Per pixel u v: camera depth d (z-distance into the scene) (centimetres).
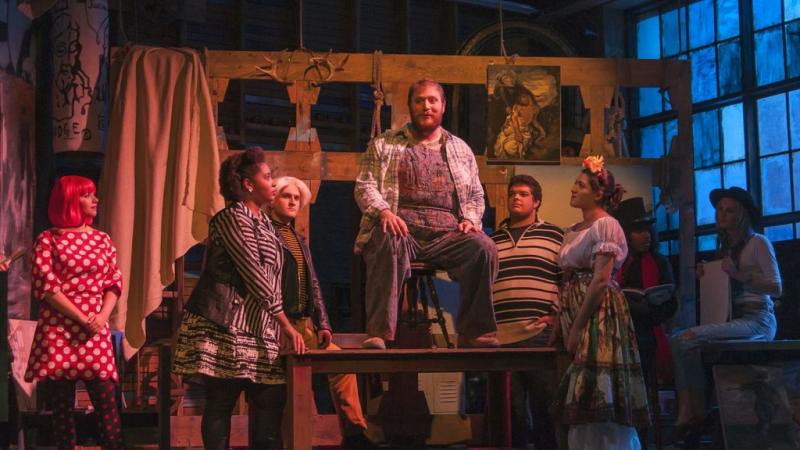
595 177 453
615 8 962
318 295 492
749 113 853
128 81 642
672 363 590
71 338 491
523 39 941
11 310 628
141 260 628
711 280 611
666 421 714
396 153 509
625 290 538
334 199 940
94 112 653
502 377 577
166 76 646
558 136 690
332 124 905
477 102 902
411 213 500
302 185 509
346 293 938
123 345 619
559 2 980
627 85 709
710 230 875
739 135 862
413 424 598
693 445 598
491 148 684
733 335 580
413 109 513
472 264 489
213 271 436
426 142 517
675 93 712
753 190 846
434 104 511
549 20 981
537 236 559
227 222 434
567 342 450
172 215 629
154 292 616
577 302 448
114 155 632
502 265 556
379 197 493
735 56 870
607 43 956
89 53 652
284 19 912
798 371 549
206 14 875
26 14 653
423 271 512
